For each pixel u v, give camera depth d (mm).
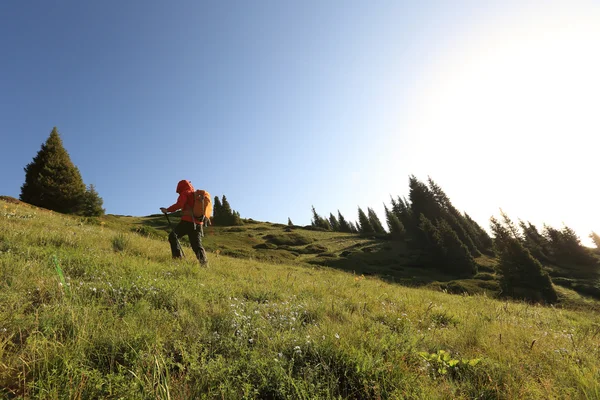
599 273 55125
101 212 47875
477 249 73188
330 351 2566
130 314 2930
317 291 5566
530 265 43781
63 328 2477
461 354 3025
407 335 3238
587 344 3639
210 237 57094
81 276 4184
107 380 1918
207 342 2627
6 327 2361
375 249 61656
